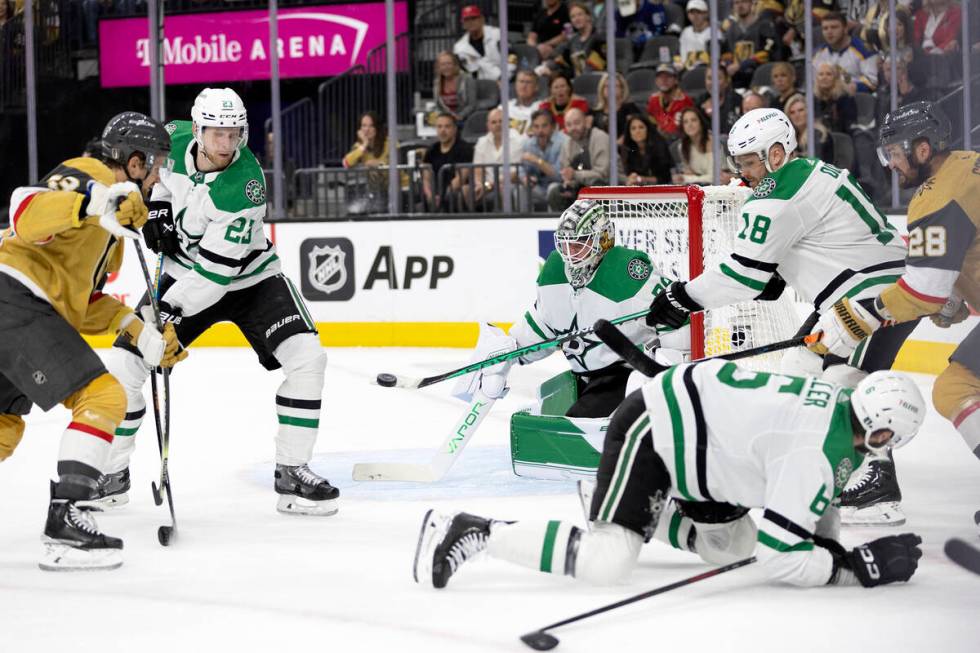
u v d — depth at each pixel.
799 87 22.67
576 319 9.68
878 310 8.26
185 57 24.69
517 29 25.14
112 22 24.73
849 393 6.54
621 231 11.99
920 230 8.05
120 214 7.37
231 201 8.89
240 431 13.38
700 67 23.30
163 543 8.22
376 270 20.97
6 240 7.64
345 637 6.17
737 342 11.15
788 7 22.73
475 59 23.66
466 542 6.84
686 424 6.46
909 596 6.69
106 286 21.00
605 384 9.82
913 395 6.35
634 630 6.19
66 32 24.52
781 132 8.67
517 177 21.33
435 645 6.01
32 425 13.90
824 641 5.97
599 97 21.20
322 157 24.09
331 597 6.92
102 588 7.20
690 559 7.64
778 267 9.06
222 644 6.10
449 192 21.48
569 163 21.11
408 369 18.19
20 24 23.92
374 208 22.09
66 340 7.59
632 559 6.64
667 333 10.09
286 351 9.38
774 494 6.39
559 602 6.71
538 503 9.45
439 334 20.80
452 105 22.89
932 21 19.09
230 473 11.03
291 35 24.41
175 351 8.49
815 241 8.76
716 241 11.43
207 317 9.66
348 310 21.12
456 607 6.66
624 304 9.48
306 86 26.61
